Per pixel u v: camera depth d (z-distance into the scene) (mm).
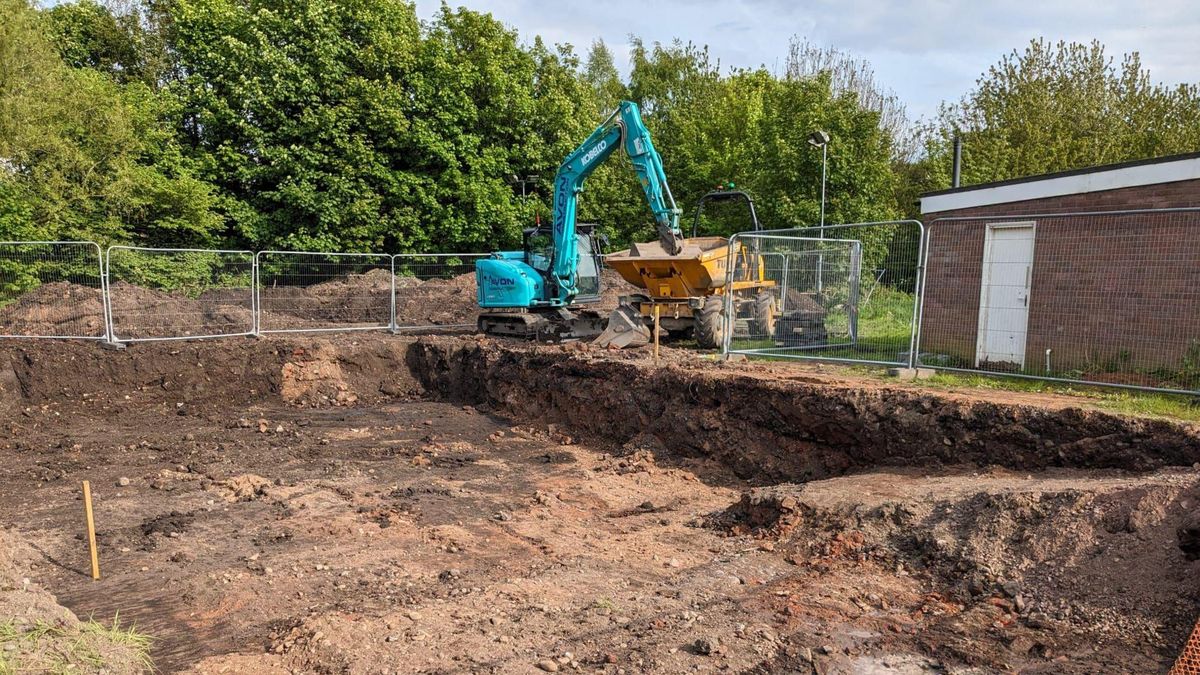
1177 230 9656
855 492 7172
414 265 19609
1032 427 7328
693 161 28172
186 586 6129
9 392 12477
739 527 7359
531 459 10430
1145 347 9883
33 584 5988
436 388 14898
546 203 27391
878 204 20484
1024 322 11211
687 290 13922
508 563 6652
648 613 5496
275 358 14281
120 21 27469
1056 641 4852
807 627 5219
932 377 9711
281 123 23547
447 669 4672
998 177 23297
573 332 15047
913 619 5332
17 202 19312
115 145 21078
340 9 24172
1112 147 24547
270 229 23531
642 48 39531
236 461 10070
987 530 6043
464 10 26219
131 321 14648
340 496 8641
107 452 10375
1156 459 6602
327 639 5043
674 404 10469
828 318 12117
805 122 19969
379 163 24031
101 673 4477
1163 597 4980
